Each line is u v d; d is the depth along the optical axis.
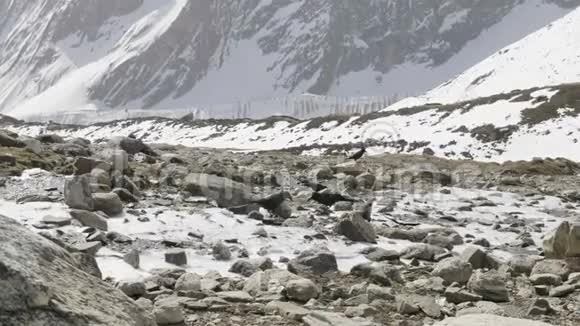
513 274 8.98
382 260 9.52
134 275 7.46
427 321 6.70
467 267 8.28
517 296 7.78
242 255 9.30
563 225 9.39
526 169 29.47
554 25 180.88
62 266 4.29
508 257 10.55
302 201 14.67
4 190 11.98
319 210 13.30
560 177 27.69
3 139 16.83
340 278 8.35
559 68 148.88
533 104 76.00
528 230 13.84
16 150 16.27
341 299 7.25
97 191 12.06
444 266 8.35
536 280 8.34
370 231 11.16
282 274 7.73
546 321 6.79
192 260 8.81
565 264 8.73
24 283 3.76
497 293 7.53
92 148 21.28
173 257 8.49
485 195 19.70
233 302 6.96
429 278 8.28
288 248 10.00
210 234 10.35
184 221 10.95
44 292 3.79
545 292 7.88
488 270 8.93
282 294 7.21
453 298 7.43
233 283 7.78
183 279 7.44
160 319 5.97
